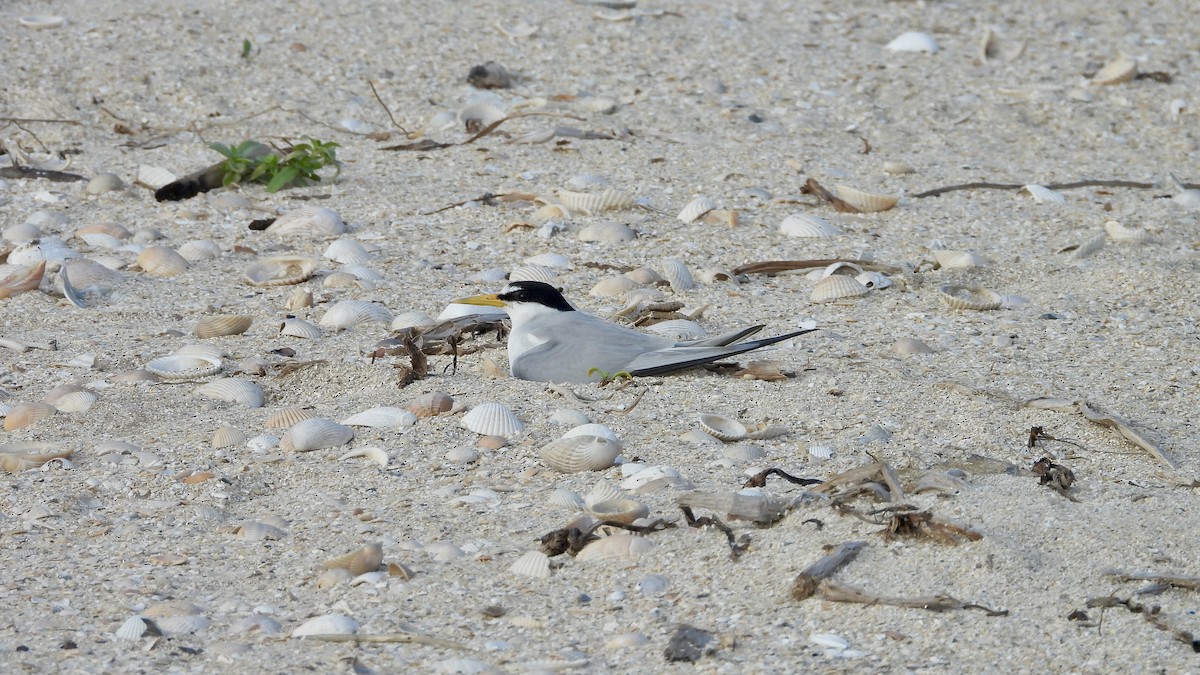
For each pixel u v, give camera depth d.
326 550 7.08
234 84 17.73
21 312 11.28
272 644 6.07
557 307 10.02
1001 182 15.74
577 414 8.84
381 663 5.90
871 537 6.69
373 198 14.56
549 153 16.19
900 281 12.32
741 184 15.31
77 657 5.93
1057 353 10.47
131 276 12.20
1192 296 11.93
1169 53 20.73
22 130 16.28
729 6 22.02
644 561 6.77
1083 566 6.45
